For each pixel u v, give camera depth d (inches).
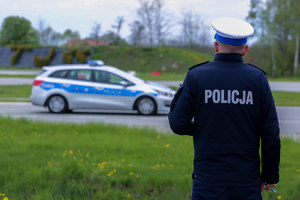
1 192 157.8
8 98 687.1
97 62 482.9
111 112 503.5
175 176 176.6
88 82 474.3
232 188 81.7
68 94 472.4
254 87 84.0
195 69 87.6
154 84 492.7
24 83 1050.1
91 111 510.0
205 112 84.4
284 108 597.9
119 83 474.6
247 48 90.4
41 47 3036.4
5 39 4237.2
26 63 2965.1
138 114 481.1
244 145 83.2
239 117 83.2
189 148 252.8
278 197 153.9
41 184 164.6
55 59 2965.1
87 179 172.4
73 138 276.1
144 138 288.2
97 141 265.1
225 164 82.3
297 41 2380.7
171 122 87.8
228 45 86.0
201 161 84.7
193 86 85.7
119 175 177.3
